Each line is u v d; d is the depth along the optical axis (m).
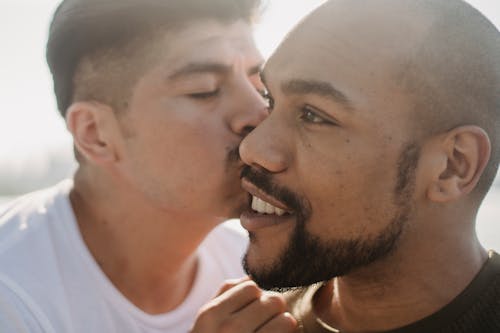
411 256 1.03
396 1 1.01
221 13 1.24
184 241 1.39
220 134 1.26
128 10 1.23
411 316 1.04
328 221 1.02
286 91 1.02
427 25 1.00
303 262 1.05
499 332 0.96
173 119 1.25
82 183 1.41
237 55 1.25
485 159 1.00
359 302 1.08
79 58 1.32
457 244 1.04
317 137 1.01
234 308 1.16
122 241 1.37
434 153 1.00
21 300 1.23
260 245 1.09
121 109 1.29
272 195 1.06
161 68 1.24
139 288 1.40
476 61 1.01
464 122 1.01
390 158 0.99
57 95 1.43
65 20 1.32
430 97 0.98
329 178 1.00
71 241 1.36
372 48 0.98
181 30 1.22
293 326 1.12
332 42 0.99
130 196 1.34
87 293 1.33
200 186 1.28
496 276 1.02
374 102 0.97
